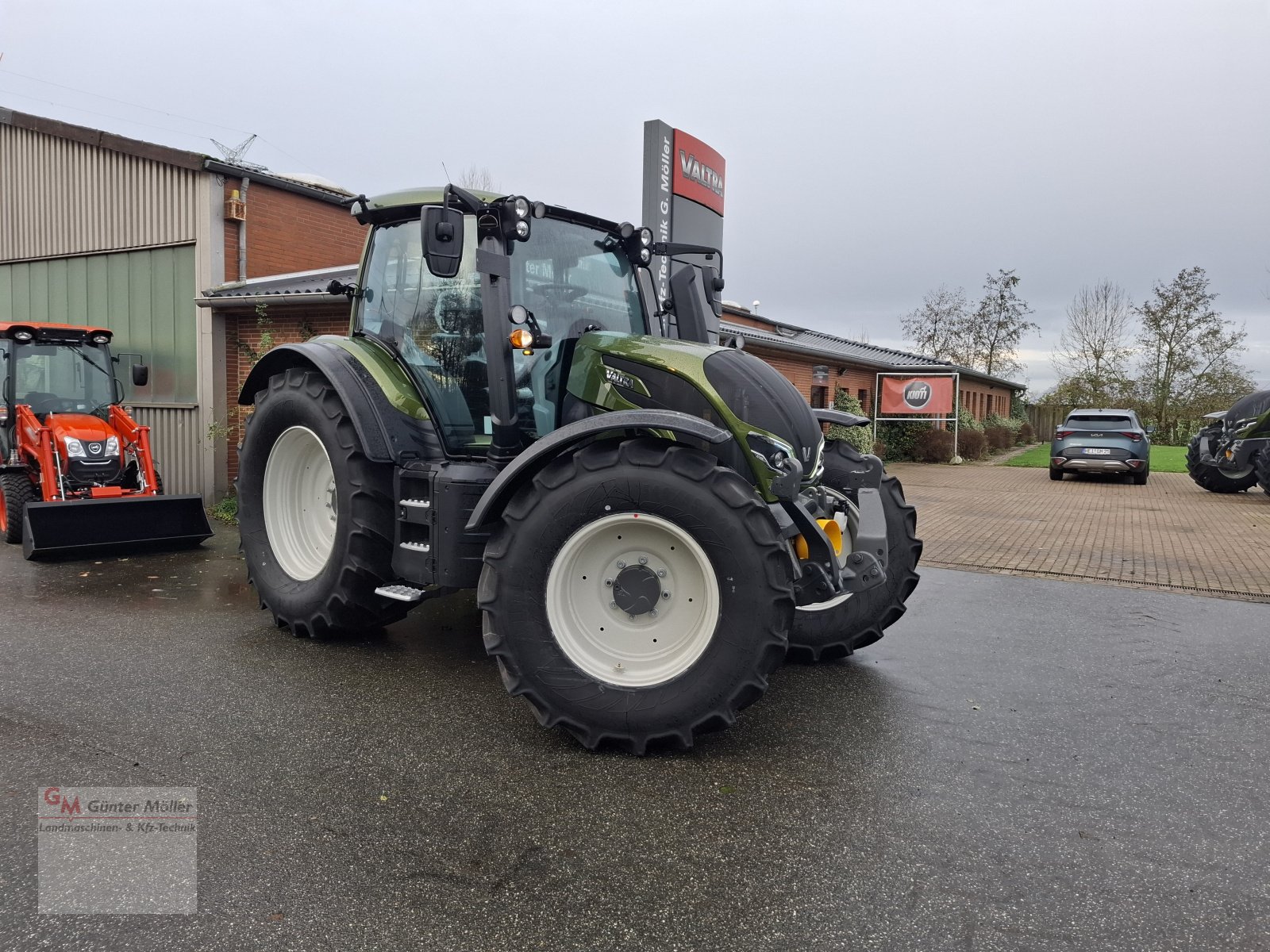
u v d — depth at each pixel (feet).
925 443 72.79
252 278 36.24
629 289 15.85
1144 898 8.23
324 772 10.69
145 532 24.77
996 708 13.46
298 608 15.84
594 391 13.28
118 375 37.17
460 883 8.32
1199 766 11.34
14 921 7.63
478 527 12.17
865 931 7.66
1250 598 21.45
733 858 8.87
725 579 10.93
